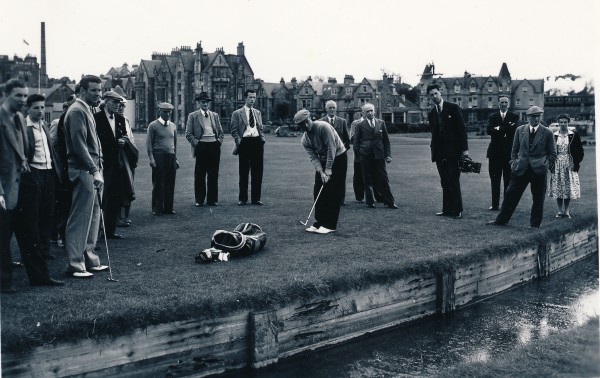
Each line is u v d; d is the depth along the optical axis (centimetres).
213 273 724
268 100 9575
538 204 1058
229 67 9281
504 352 686
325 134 969
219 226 1052
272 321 632
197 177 1296
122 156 994
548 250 1012
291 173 2120
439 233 1004
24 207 639
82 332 529
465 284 862
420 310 803
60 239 892
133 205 1305
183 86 9250
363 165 1284
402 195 1505
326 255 831
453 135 1148
